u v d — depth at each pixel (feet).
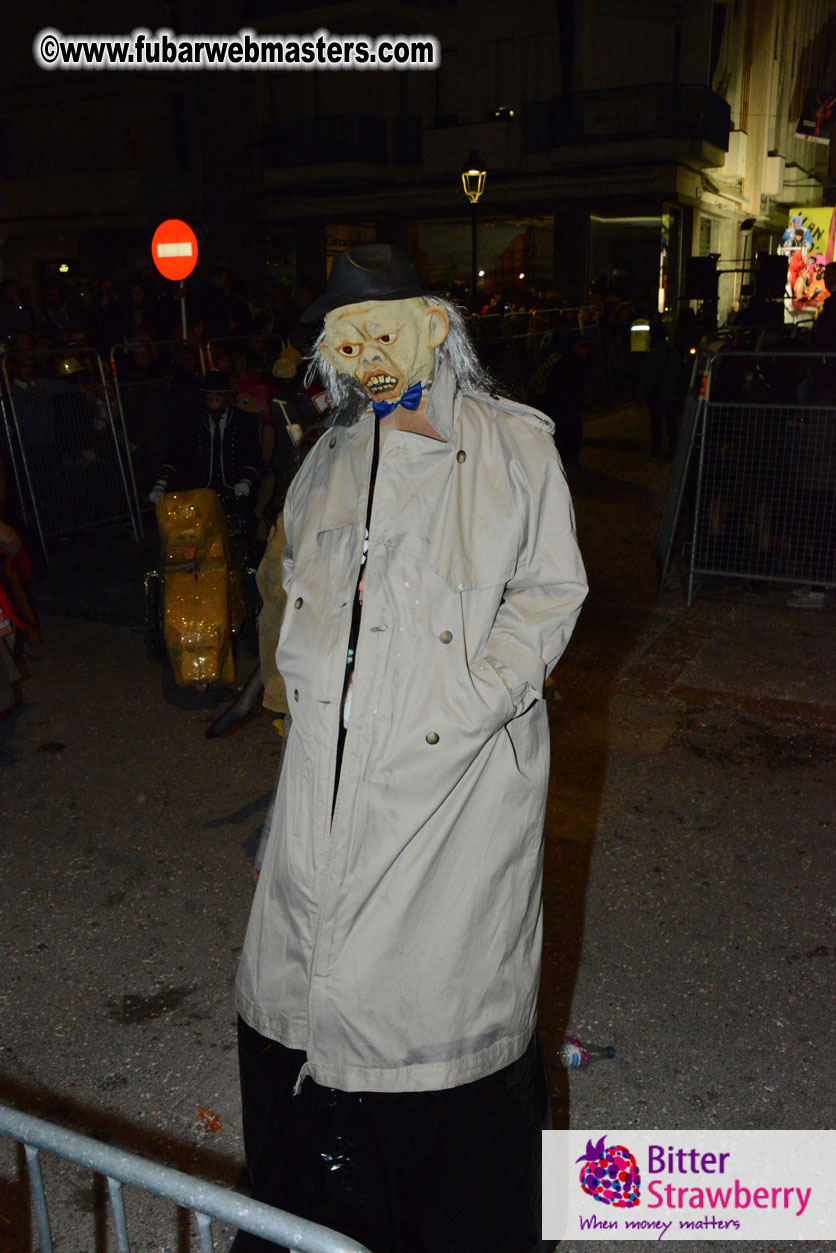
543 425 6.04
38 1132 4.15
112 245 85.81
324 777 5.75
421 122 76.84
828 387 21.52
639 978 10.24
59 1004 10.12
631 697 17.17
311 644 5.85
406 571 5.65
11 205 89.15
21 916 11.60
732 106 84.74
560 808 13.64
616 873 12.11
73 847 13.01
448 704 5.52
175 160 81.46
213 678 16.37
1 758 15.56
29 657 19.77
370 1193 5.87
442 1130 5.78
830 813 13.41
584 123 70.38
